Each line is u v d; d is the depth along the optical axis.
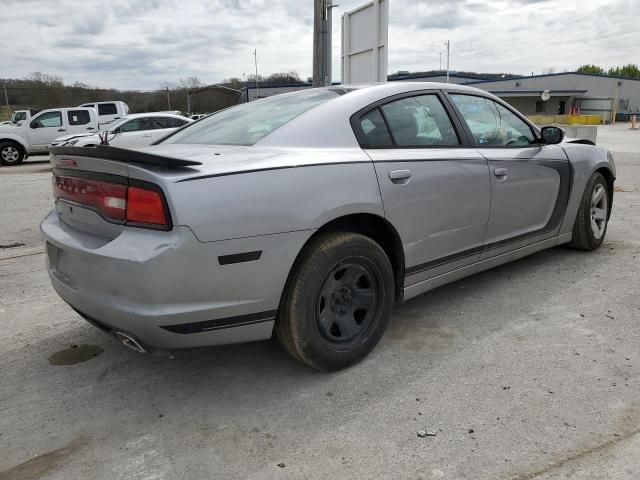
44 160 20.30
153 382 2.89
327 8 9.13
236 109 3.68
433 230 3.23
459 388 2.71
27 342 3.42
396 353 3.11
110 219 2.42
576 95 61.09
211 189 2.30
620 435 2.29
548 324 3.43
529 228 4.10
